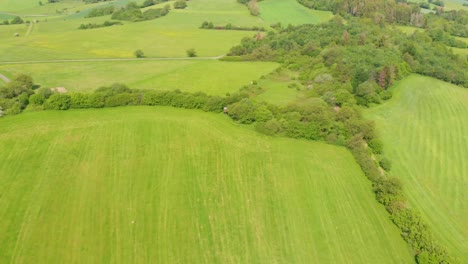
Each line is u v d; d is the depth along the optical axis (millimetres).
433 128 82812
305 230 50781
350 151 69250
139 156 62844
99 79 98812
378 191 57906
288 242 48656
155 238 47688
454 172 67750
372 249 48812
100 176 57688
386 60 103875
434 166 69125
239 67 113812
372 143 70375
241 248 47219
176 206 53062
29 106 76125
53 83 93812
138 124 72375
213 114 79125
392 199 55469
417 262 47031
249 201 55000
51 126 69875
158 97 80312
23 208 50688
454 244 51688
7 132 67125
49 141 65125
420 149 74188
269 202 55125
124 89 82938
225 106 80250
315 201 56094
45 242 46031
